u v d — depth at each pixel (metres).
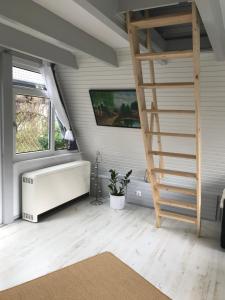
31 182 3.88
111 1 2.17
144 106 2.96
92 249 3.28
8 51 3.53
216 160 3.99
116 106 4.22
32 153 4.28
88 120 4.72
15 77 3.87
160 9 2.59
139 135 4.38
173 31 3.12
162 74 3.60
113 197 4.65
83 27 2.91
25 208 4.01
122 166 5.05
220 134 3.72
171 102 3.75
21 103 4.00
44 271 2.78
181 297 2.47
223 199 3.42
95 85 4.19
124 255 3.16
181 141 4.04
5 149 3.68
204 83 3.43
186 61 3.36
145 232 3.80
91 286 1.29
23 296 1.22
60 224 3.96
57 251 3.20
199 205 3.53
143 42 2.84
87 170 5.04
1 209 3.82
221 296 2.50
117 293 1.25
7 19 2.18
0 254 3.07
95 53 3.28
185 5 2.49
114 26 2.33
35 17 2.39
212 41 2.52
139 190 4.88
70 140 4.96
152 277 2.75
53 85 4.30
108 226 3.96
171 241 3.55
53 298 1.21
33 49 3.28
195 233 3.82
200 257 3.17
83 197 5.24
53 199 4.26
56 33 2.64
